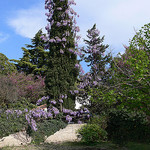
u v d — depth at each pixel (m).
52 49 15.43
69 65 15.23
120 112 10.70
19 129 11.70
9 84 17.55
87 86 15.62
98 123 10.78
